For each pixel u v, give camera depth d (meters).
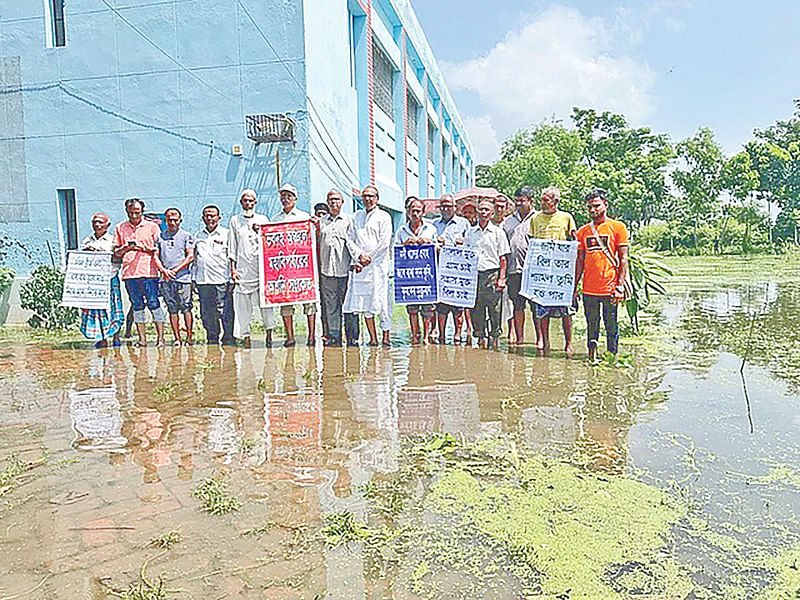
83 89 10.85
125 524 3.29
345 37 12.30
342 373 6.59
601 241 6.82
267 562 2.89
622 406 5.25
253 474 3.92
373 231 7.80
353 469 3.98
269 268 7.96
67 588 2.72
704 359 7.10
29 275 11.24
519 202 7.83
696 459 4.04
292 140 10.25
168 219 8.34
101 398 5.80
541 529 3.16
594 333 7.03
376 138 15.77
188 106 10.55
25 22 10.95
